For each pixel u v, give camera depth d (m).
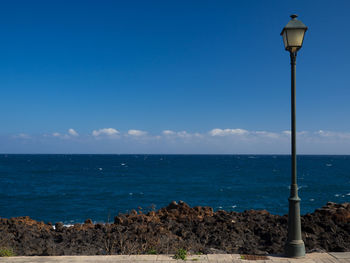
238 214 12.73
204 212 13.46
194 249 8.39
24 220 12.73
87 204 37.06
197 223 11.50
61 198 41.81
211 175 82.56
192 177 76.31
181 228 10.84
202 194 46.09
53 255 8.24
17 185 57.16
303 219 10.64
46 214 30.98
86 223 13.06
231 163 165.50
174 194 46.06
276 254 7.54
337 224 10.20
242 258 7.21
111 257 7.40
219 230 10.26
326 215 11.10
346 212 11.02
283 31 7.50
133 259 7.23
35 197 42.66
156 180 68.19
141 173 89.38
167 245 8.71
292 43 7.37
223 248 8.64
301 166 132.50
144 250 8.47
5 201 39.16
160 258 7.30
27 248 9.05
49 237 10.41
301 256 7.21
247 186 56.53
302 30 7.34
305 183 61.34
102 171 97.56
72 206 35.62
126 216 12.80
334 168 117.25
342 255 7.36
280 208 34.66
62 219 28.50
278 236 9.45
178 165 140.12
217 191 49.50
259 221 11.40
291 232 7.31
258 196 44.00
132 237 9.48
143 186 56.53
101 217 29.41
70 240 9.82
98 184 59.62
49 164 145.62
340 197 42.56
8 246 8.78
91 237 9.96
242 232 10.05
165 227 10.97
